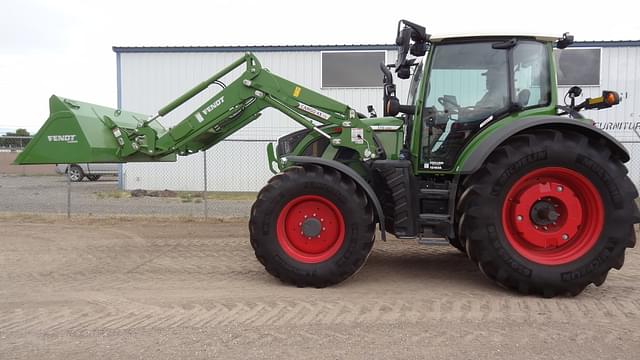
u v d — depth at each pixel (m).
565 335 3.40
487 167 4.32
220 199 12.85
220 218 9.20
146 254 6.14
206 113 5.45
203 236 7.39
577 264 4.20
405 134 5.31
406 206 4.71
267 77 5.32
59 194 13.86
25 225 8.44
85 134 5.34
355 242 4.48
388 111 5.05
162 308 4.02
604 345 3.23
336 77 14.38
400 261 5.75
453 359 3.03
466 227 4.41
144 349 3.21
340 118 5.19
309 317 3.77
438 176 5.07
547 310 3.93
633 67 13.52
